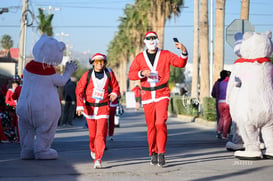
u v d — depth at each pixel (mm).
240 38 10953
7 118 15305
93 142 10203
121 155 11305
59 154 11539
